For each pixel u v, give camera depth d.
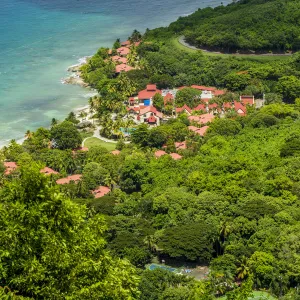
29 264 53.12
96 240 59.38
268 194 162.62
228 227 139.62
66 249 55.25
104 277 57.69
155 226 153.12
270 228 138.88
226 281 121.81
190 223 147.75
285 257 126.25
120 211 161.00
